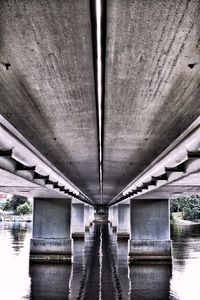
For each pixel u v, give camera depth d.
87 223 111.56
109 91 12.48
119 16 7.77
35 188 31.36
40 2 7.23
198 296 27.72
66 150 21.52
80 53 9.48
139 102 13.41
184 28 8.01
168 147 16.97
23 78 11.00
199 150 14.77
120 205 81.19
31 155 17.55
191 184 25.83
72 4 7.32
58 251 43.94
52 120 15.30
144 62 9.98
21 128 15.19
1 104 12.79
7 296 27.47
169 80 11.03
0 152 14.60
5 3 7.27
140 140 19.00
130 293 28.72
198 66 9.85
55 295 27.94
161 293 28.59
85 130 17.53
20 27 8.16
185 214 162.62
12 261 43.78
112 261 44.94
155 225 44.44
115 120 15.99
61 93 12.38
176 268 39.69
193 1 7.02
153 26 8.09
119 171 31.16
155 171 22.03
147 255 43.72
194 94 11.72
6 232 90.81
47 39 8.72
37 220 45.06
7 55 9.50
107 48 9.29
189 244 64.81
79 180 39.12
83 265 41.81
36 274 36.03
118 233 79.94
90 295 28.02
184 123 14.55
